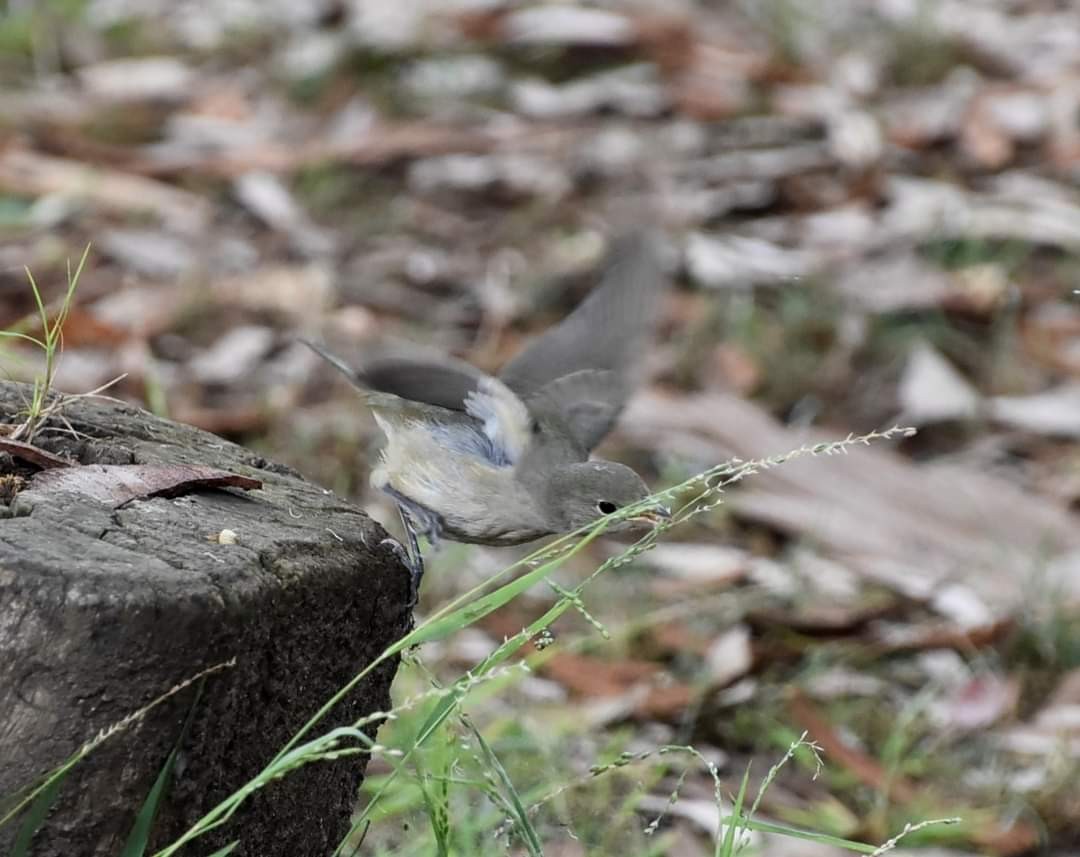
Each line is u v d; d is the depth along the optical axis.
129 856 5.03
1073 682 10.09
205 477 5.98
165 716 5.04
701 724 9.46
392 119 16.34
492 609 5.54
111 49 17.38
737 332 13.42
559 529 7.01
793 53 17.27
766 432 12.17
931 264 14.29
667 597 10.68
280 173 15.20
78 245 13.55
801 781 9.12
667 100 16.62
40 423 6.18
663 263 7.69
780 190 15.27
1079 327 13.88
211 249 13.82
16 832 4.98
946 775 9.28
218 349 12.56
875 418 12.91
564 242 14.52
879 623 10.54
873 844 8.59
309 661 5.64
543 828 8.07
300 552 5.62
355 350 12.45
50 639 4.91
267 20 17.77
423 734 5.61
